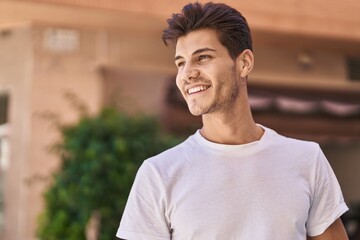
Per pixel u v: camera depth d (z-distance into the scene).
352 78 6.60
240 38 1.66
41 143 5.09
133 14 4.75
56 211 3.97
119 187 3.79
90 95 5.32
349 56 6.59
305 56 6.30
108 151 3.85
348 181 8.11
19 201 5.02
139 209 1.61
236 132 1.68
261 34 5.49
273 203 1.58
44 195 4.09
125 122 4.04
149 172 1.63
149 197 1.61
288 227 1.57
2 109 5.28
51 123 5.13
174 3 4.87
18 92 5.19
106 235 3.88
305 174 1.65
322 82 6.43
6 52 5.28
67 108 5.21
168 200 1.59
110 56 5.42
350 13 5.58
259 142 1.66
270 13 5.25
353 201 7.99
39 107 5.14
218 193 1.58
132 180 3.82
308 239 1.71
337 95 6.77
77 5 4.55
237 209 1.56
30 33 5.17
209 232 1.55
